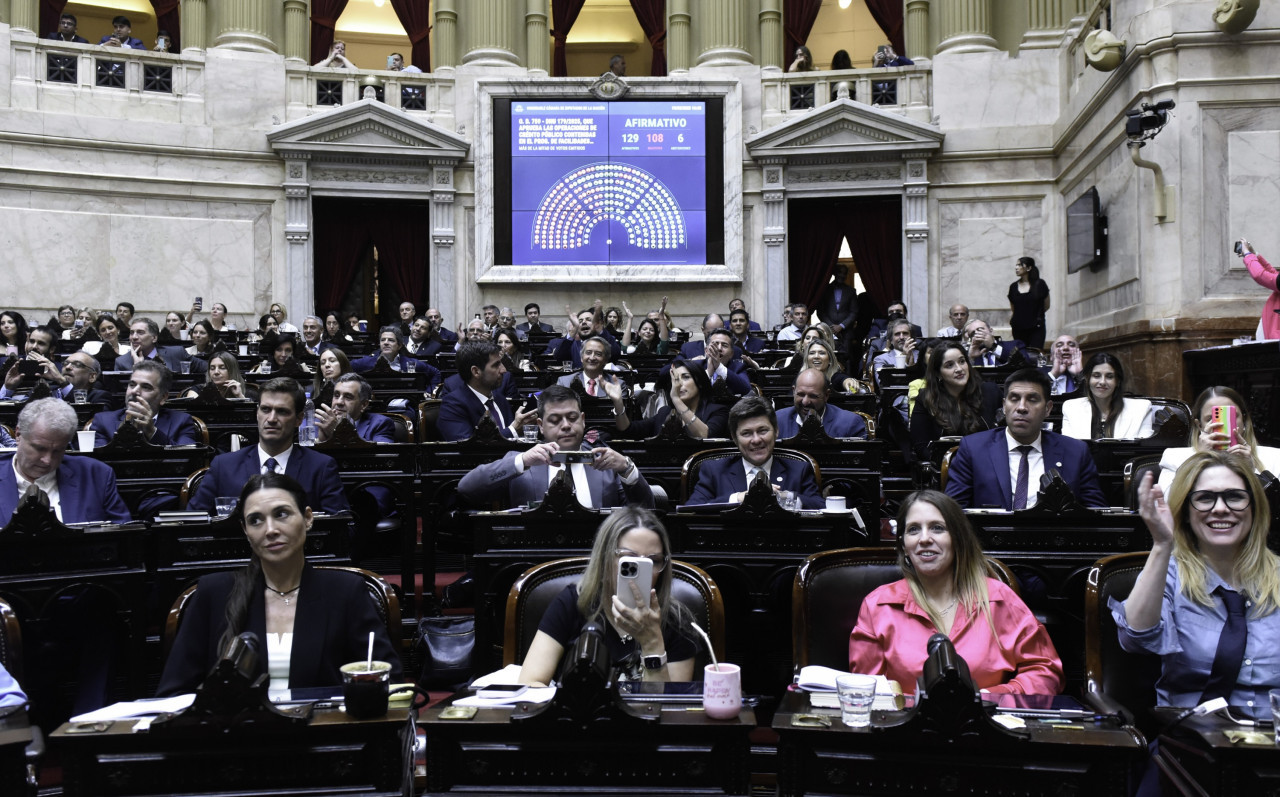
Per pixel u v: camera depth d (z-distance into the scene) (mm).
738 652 3992
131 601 3619
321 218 15250
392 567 6012
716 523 3930
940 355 6105
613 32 23094
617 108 15203
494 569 3869
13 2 14992
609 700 2176
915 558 2953
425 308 15617
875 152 14742
